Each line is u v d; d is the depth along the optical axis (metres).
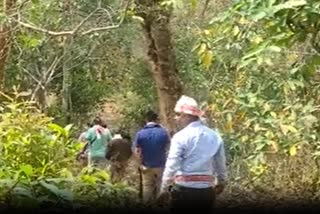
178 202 6.71
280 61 7.62
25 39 11.53
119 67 18.62
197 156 6.73
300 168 8.76
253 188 8.28
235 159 9.34
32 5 11.44
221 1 10.09
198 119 6.87
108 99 19.73
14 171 5.64
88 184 4.81
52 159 6.51
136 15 11.23
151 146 11.16
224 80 9.88
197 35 10.85
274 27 5.24
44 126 7.13
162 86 12.08
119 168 11.49
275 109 8.09
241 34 6.54
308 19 5.10
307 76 6.37
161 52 12.00
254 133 8.77
